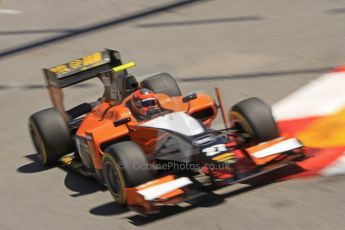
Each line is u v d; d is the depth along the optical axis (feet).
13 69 160.45
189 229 78.79
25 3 212.84
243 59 147.84
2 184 100.94
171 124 88.22
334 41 152.97
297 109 116.16
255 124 87.97
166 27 176.86
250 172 84.79
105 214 85.87
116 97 96.63
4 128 125.39
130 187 81.35
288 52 149.18
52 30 186.29
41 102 137.39
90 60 110.93
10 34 186.70
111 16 191.52
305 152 90.27
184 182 81.35
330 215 78.48
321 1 184.34
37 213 89.30
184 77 141.08
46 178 100.89
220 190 87.61
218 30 169.68
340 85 124.36
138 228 80.59
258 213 80.64
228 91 129.90
